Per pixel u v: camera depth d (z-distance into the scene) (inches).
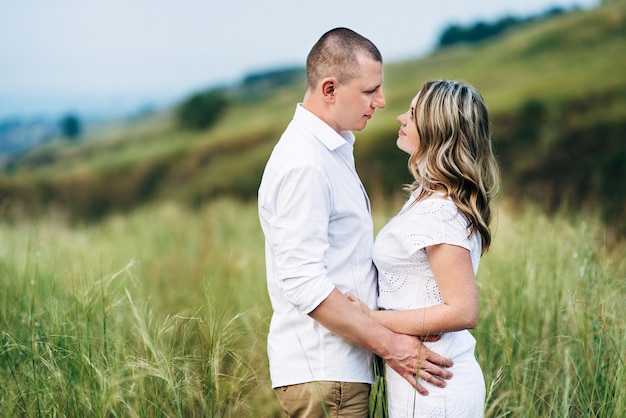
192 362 106.8
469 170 90.0
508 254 148.5
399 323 89.1
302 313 88.3
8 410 99.2
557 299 127.7
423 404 89.4
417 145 96.9
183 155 1235.9
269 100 1846.7
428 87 94.6
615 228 210.8
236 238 301.1
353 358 91.6
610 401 100.6
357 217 93.2
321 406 90.8
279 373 94.0
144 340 99.8
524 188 549.3
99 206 1209.4
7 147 2450.8
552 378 111.1
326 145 90.8
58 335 104.7
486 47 1465.3
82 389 99.1
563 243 148.0
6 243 189.6
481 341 123.6
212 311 108.0
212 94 1790.1
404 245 90.1
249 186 1033.5
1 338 113.2
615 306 116.3
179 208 430.3
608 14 1186.0
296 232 87.0
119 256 220.1
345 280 92.3
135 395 98.6
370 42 95.0
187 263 235.8
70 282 123.3
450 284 87.5
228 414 104.2
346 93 92.7
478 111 92.2
